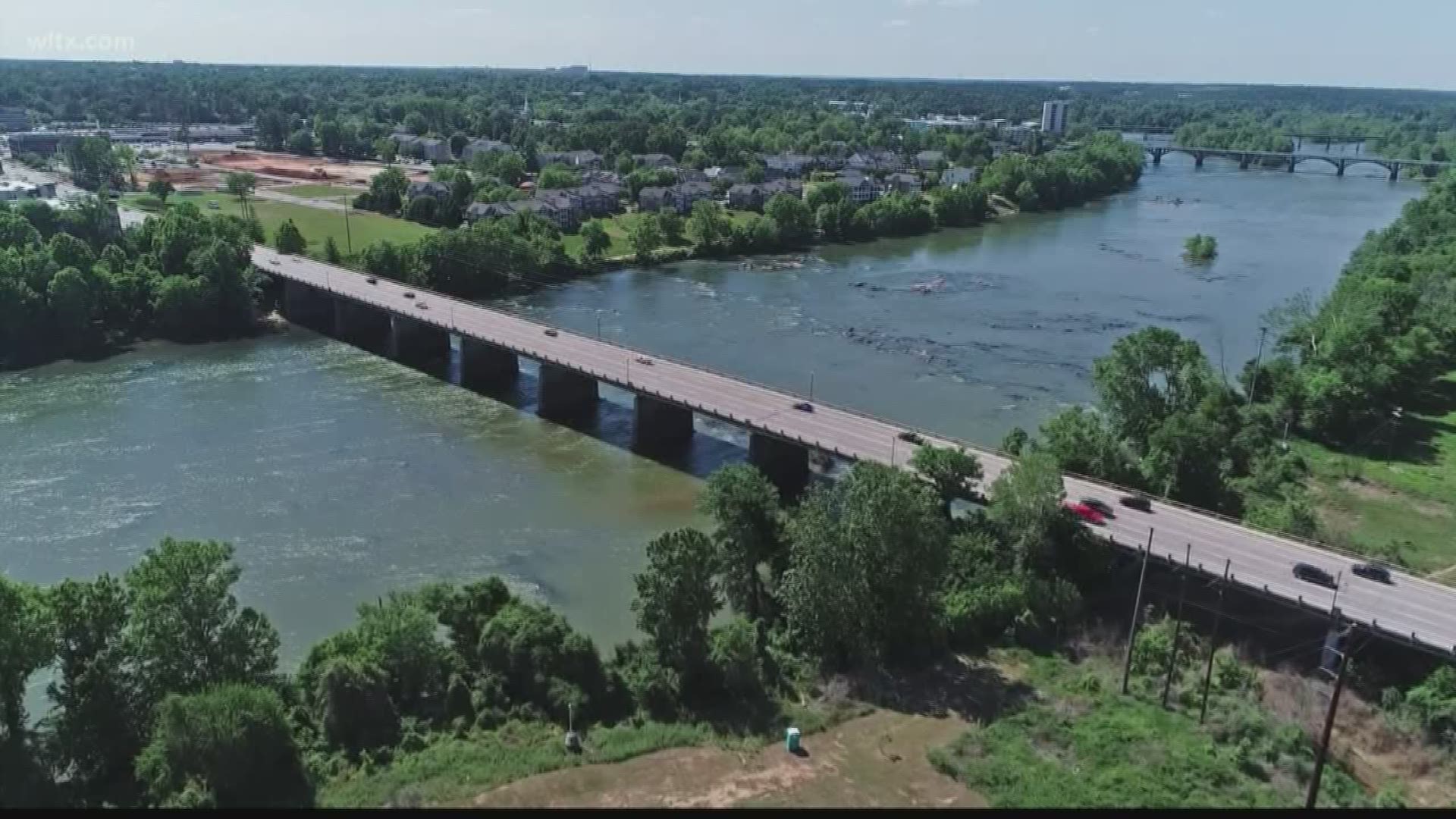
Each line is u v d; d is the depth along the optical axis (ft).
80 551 268.21
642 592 206.90
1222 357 465.47
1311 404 373.81
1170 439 297.33
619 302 558.97
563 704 194.39
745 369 441.27
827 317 530.27
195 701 163.32
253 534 280.92
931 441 317.42
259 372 428.56
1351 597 227.61
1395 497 324.19
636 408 358.43
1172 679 211.20
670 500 312.91
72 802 163.32
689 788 175.42
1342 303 443.73
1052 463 253.03
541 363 386.32
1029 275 633.61
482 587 218.38
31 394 391.86
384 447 349.20
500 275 584.40
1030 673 216.13
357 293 482.69
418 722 191.01
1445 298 489.26
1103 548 248.52
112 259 493.77
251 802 163.84
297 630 235.20
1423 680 208.85
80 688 175.73
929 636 222.07
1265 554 247.91
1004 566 247.70
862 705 203.10
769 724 194.90
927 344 484.74
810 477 340.80
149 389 401.29
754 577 235.40
